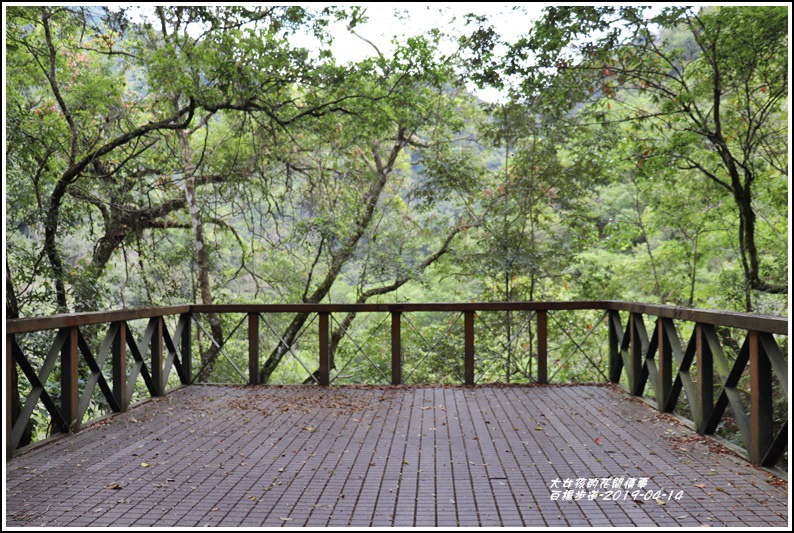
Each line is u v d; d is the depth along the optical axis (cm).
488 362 960
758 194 891
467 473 315
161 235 1014
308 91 857
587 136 921
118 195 841
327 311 597
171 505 270
